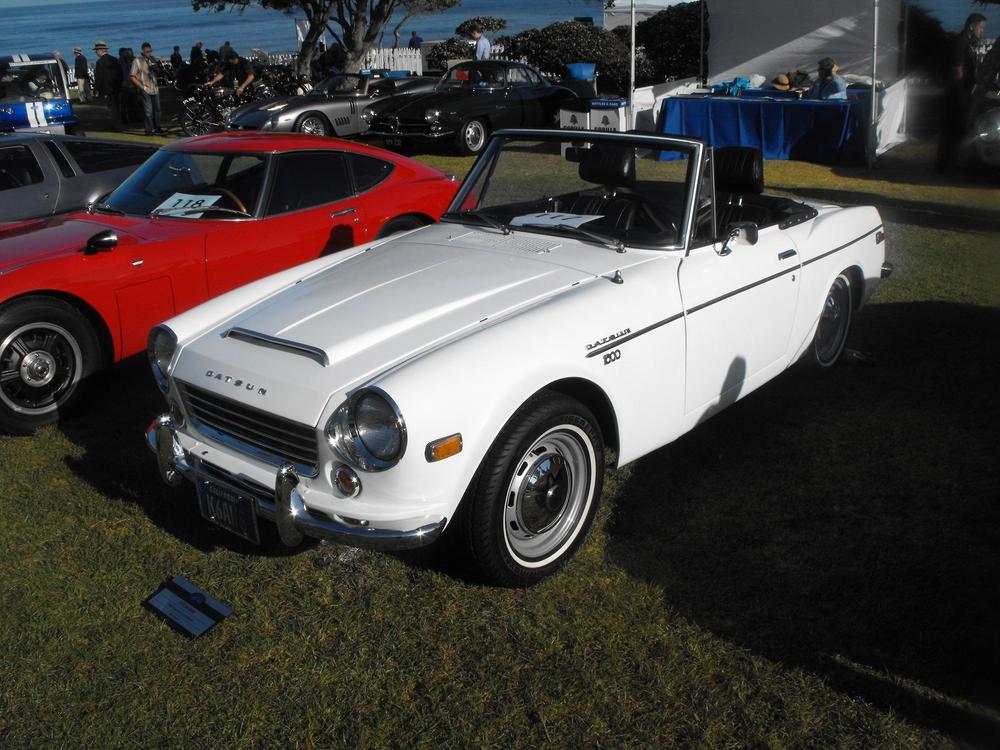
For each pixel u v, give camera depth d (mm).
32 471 4117
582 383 3217
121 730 2551
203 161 5480
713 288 3744
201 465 3295
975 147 7723
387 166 6113
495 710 2611
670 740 2484
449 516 2830
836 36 13445
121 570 3328
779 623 2963
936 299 6273
